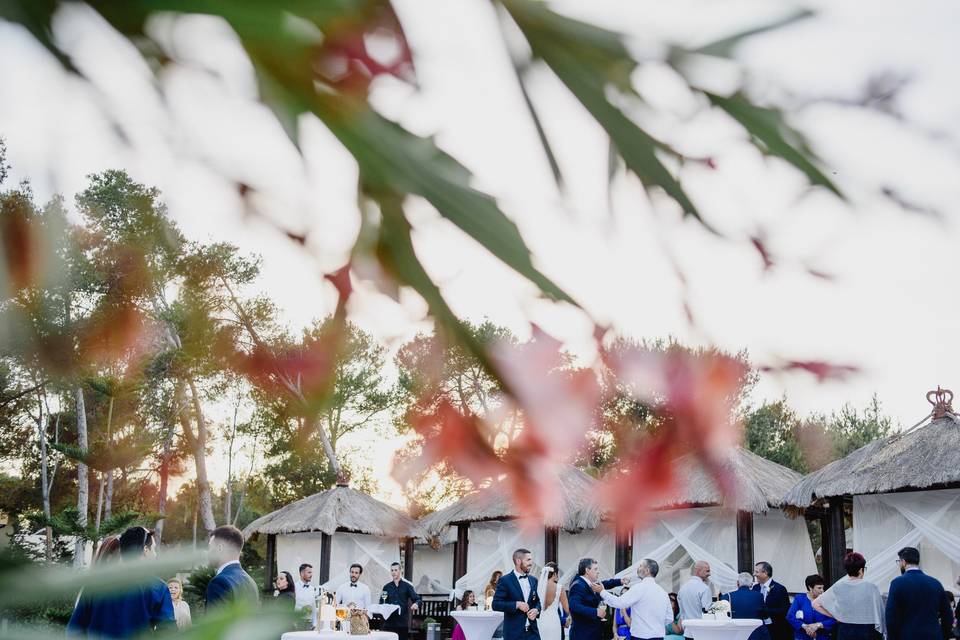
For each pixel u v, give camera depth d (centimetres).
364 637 804
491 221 45
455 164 46
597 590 964
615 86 46
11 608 27
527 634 909
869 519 1384
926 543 1423
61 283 42
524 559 932
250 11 43
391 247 46
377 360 47
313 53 44
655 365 43
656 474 42
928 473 1270
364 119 45
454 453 44
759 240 46
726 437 43
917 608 798
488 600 1220
